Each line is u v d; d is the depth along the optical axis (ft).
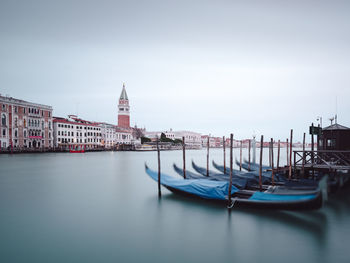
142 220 40.70
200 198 50.75
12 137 193.06
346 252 29.48
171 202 51.06
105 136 315.99
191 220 40.19
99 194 60.13
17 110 196.95
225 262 27.27
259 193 41.86
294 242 32.14
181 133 578.66
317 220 39.60
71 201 53.26
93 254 29.09
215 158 223.51
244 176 57.11
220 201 47.93
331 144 72.84
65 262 27.20
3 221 40.42
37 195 59.06
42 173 97.86
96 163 144.97
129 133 381.19
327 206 46.50
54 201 53.26
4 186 70.54
